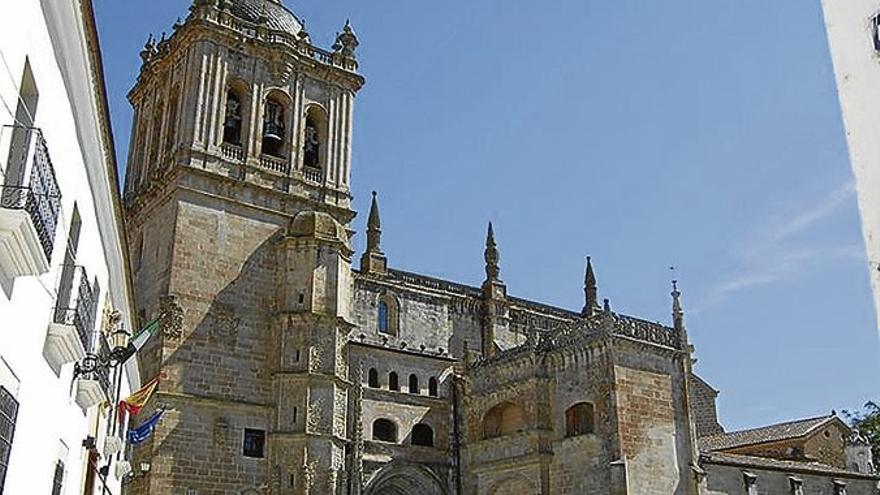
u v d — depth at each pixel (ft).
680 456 175.42
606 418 171.73
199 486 174.70
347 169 221.25
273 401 187.93
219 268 193.77
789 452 240.32
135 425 172.65
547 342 191.21
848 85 13.64
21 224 44.57
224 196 199.62
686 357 184.96
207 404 180.96
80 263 75.00
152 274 195.83
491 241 247.29
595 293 263.90
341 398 192.34
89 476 94.58
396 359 211.41
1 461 49.93
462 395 207.31
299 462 181.57
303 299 196.75
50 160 55.67
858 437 241.14
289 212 207.62
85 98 65.46
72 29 57.00
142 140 233.76
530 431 183.32
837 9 13.96
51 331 59.67
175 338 183.11
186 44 213.46
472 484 195.83
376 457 196.75
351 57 231.09
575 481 173.88
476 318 235.61
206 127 202.18
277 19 227.61
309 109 222.69
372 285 219.82
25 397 54.90
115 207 88.63
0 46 43.62
